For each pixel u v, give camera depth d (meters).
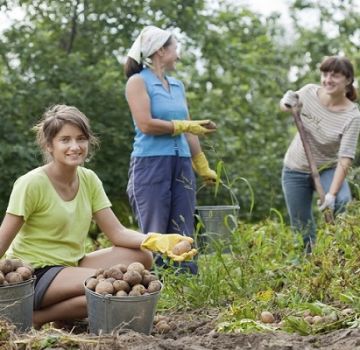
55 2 12.30
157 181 5.43
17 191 4.12
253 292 4.85
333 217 5.96
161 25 12.21
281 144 13.93
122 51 12.80
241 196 12.31
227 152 12.54
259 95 14.26
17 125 11.57
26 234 4.25
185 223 5.51
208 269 4.99
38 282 4.18
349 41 13.77
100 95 11.75
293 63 14.36
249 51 14.08
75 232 4.30
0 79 12.02
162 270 5.03
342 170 5.97
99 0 12.01
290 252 5.57
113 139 11.19
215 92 13.38
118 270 3.82
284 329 3.76
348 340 3.34
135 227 11.90
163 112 5.44
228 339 3.45
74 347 3.40
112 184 11.44
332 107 6.14
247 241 5.48
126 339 3.46
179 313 4.68
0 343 3.37
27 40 11.97
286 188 6.34
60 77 11.74
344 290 4.45
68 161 4.12
